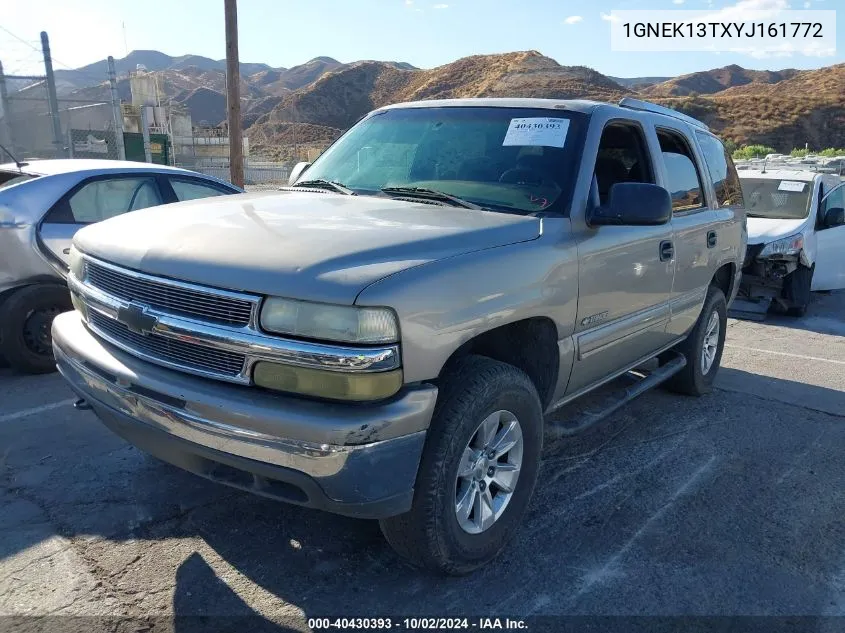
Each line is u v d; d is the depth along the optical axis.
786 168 10.99
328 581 3.04
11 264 5.39
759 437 4.88
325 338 2.42
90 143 15.66
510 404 3.05
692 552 3.38
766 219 9.43
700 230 4.84
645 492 3.98
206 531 3.38
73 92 17.36
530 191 3.55
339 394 2.43
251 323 2.50
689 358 5.34
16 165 6.13
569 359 3.50
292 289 2.44
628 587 3.09
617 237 3.74
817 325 8.84
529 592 3.03
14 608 2.78
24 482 3.81
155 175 6.31
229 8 12.17
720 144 5.77
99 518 3.46
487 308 2.82
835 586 3.16
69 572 3.03
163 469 4.00
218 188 6.79
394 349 2.47
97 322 3.13
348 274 2.48
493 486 3.21
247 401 2.49
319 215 3.14
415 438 2.58
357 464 2.44
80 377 3.08
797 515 3.79
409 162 3.96
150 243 2.87
